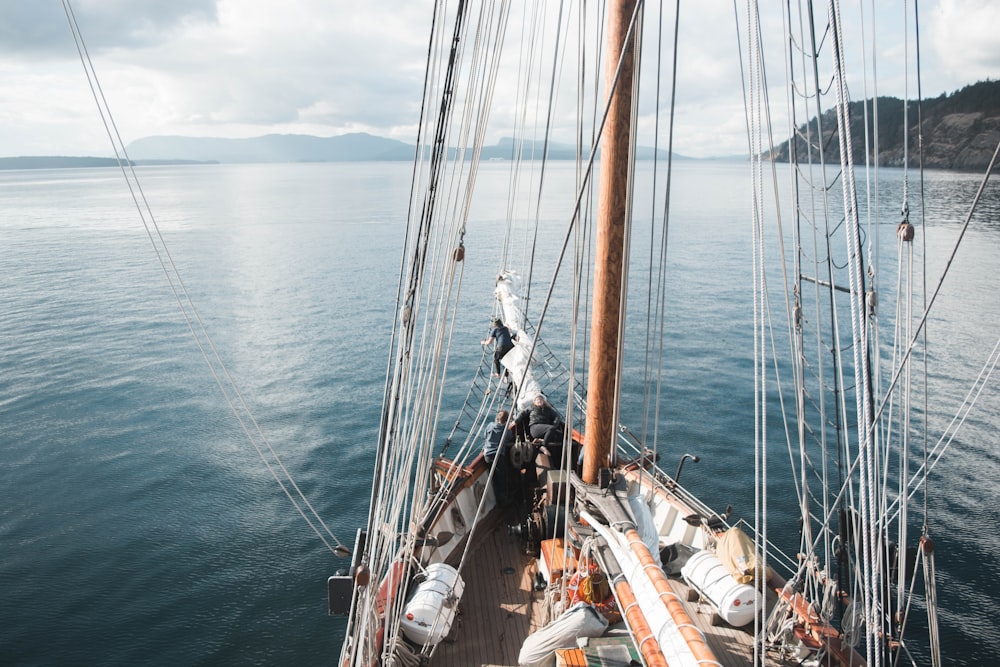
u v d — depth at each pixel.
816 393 25.64
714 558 7.79
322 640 13.45
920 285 40.72
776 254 58.41
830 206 30.75
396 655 6.88
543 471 9.80
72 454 22.88
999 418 22.38
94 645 13.48
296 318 41.62
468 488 10.38
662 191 144.38
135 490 20.23
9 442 23.98
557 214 97.38
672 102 6.61
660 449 21.41
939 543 15.76
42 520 18.61
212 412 26.41
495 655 7.42
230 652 13.17
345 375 30.62
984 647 12.47
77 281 55.41
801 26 5.93
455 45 5.86
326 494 19.80
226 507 19.09
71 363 33.00
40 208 145.12
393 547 7.03
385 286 51.47
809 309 34.66
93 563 16.41
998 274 43.56
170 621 14.15
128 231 96.00
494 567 9.05
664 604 4.58
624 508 6.30
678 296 43.56
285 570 15.92
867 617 4.55
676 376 28.44
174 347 35.62
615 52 6.05
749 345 32.47
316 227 98.31
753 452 21.03
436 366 6.85
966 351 29.34
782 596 6.83
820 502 17.64
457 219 7.04
